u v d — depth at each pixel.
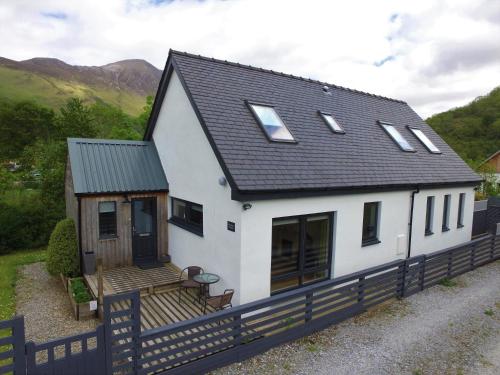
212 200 7.63
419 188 10.23
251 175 6.79
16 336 3.98
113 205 9.59
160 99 10.19
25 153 24.17
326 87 12.27
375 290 7.75
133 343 4.71
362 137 10.77
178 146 9.35
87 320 7.63
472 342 6.39
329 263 8.44
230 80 9.57
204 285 7.59
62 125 19.67
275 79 11.02
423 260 8.87
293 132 8.96
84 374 4.41
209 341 5.33
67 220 9.73
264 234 6.93
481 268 10.92
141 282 8.55
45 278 10.59
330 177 8.02
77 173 9.26
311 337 6.44
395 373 5.39
